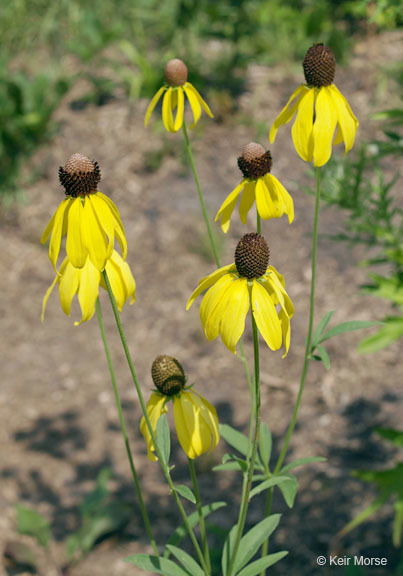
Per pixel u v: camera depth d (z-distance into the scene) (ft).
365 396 3.67
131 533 3.15
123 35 6.63
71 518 3.23
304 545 2.97
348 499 3.14
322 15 6.17
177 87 2.26
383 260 2.56
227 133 5.59
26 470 3.50
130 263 4.82
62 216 1.77
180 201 5.11
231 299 1.76
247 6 6.13
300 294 4.35
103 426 3.76
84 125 5.72
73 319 4.52
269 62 6.18
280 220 4.87
